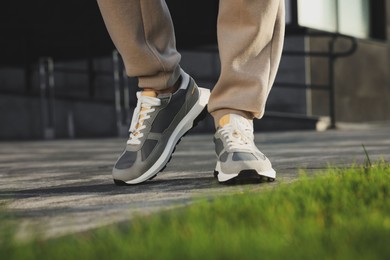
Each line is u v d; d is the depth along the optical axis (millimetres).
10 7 10648
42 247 1288
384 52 11578
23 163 4484
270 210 1525
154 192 2338
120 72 9820
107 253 1212
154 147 2613
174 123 2670
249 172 2467
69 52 10320
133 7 2488
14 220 1776
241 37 2498
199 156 4328
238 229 1368
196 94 2715
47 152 5867
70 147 6676
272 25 2529
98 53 10227
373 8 11547
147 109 2625
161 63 2559
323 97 9664
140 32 2525
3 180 3170
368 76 11055
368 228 1326
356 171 2215
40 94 10375
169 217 1539
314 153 4160
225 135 2523
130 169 2584
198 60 9859
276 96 9477
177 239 1277
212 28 10023
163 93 2654
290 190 1837
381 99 11453
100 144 7164
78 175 3256
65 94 10367
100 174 3252
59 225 1692
